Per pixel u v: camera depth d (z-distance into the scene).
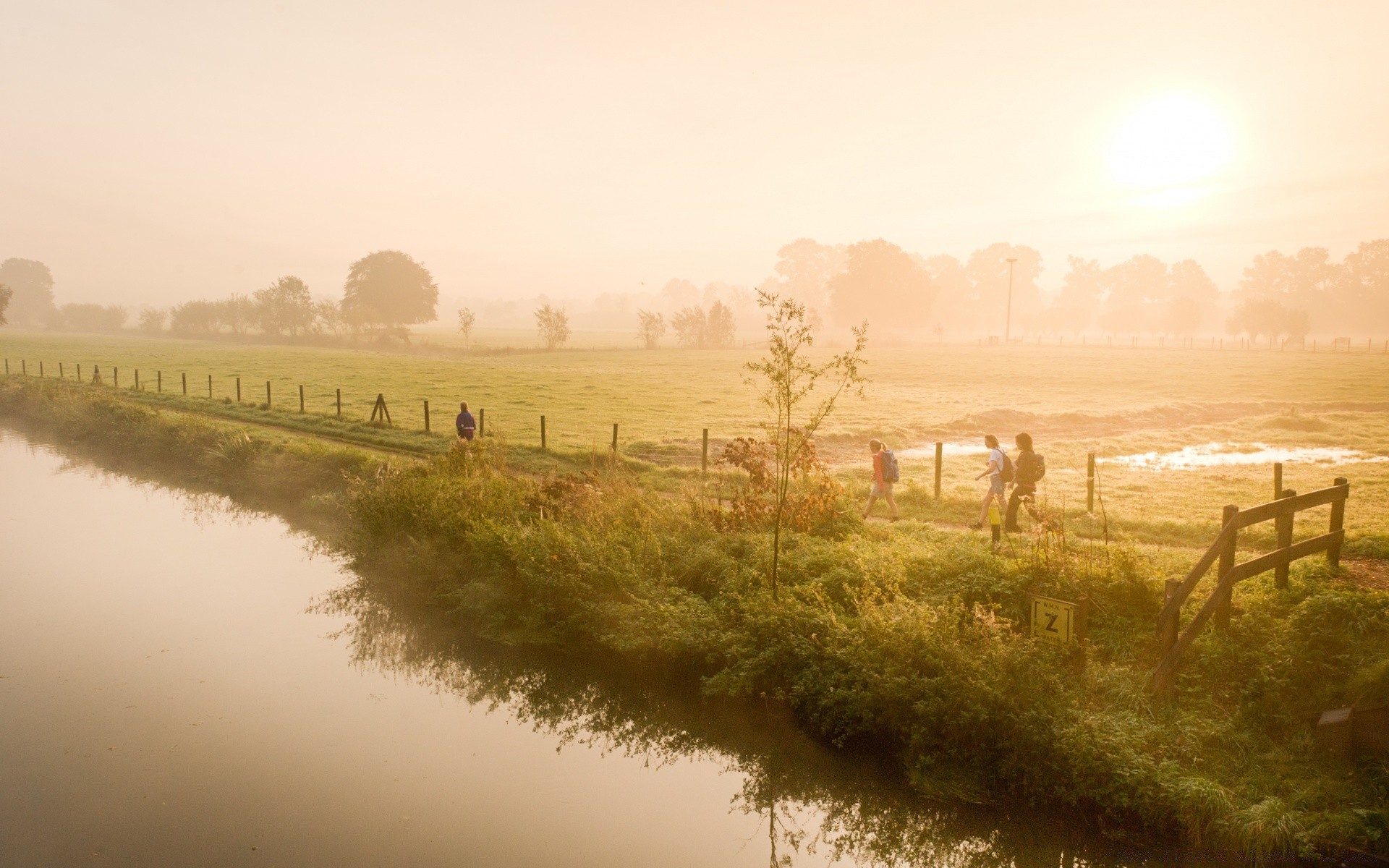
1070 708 8.50
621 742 10.18
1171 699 8.77
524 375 59.06
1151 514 17.05
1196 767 7.95
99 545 18.02
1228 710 8.57
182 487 24.06
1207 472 22.72
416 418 34.38
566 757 9.78
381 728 10.29
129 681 11.40
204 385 49.34
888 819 8.56
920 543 13.73
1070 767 8.06
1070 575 10.71
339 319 111.50
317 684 11.46
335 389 47.22
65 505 21.83
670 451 26.64
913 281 135.38
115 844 7.83
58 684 11.23
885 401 42.84
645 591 12.30
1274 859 7.06
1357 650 8.55
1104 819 7.85
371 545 16.17
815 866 7.80
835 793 9.01
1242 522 9.17
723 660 10.92
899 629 9.72
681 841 8.12
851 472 22.88
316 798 8.69
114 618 13.77
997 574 11.14
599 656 12.03
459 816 8.45
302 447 24.12
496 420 34.38
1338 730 7.74
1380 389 47.03
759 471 14.68
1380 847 6.79
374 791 8.85
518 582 13.45
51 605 14.38
